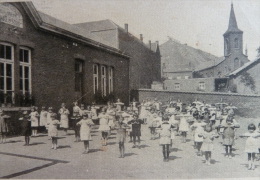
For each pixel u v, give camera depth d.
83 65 19.64
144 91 25.00
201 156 11.14
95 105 19.62
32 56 15.55
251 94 24.69
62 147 12.11
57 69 17.14
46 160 10.26
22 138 13.69
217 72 29.95
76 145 12.55
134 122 12.34
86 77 19.75
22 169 9.33
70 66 18.25
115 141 13.60
